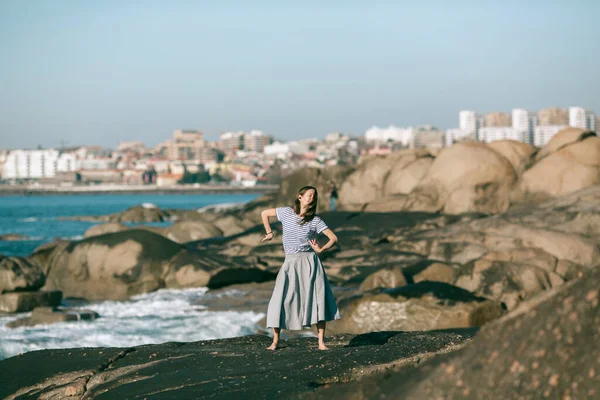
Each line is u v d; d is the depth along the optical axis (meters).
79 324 17.45
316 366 6.99
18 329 16.78
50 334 16.30
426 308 15.45
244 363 7.42
